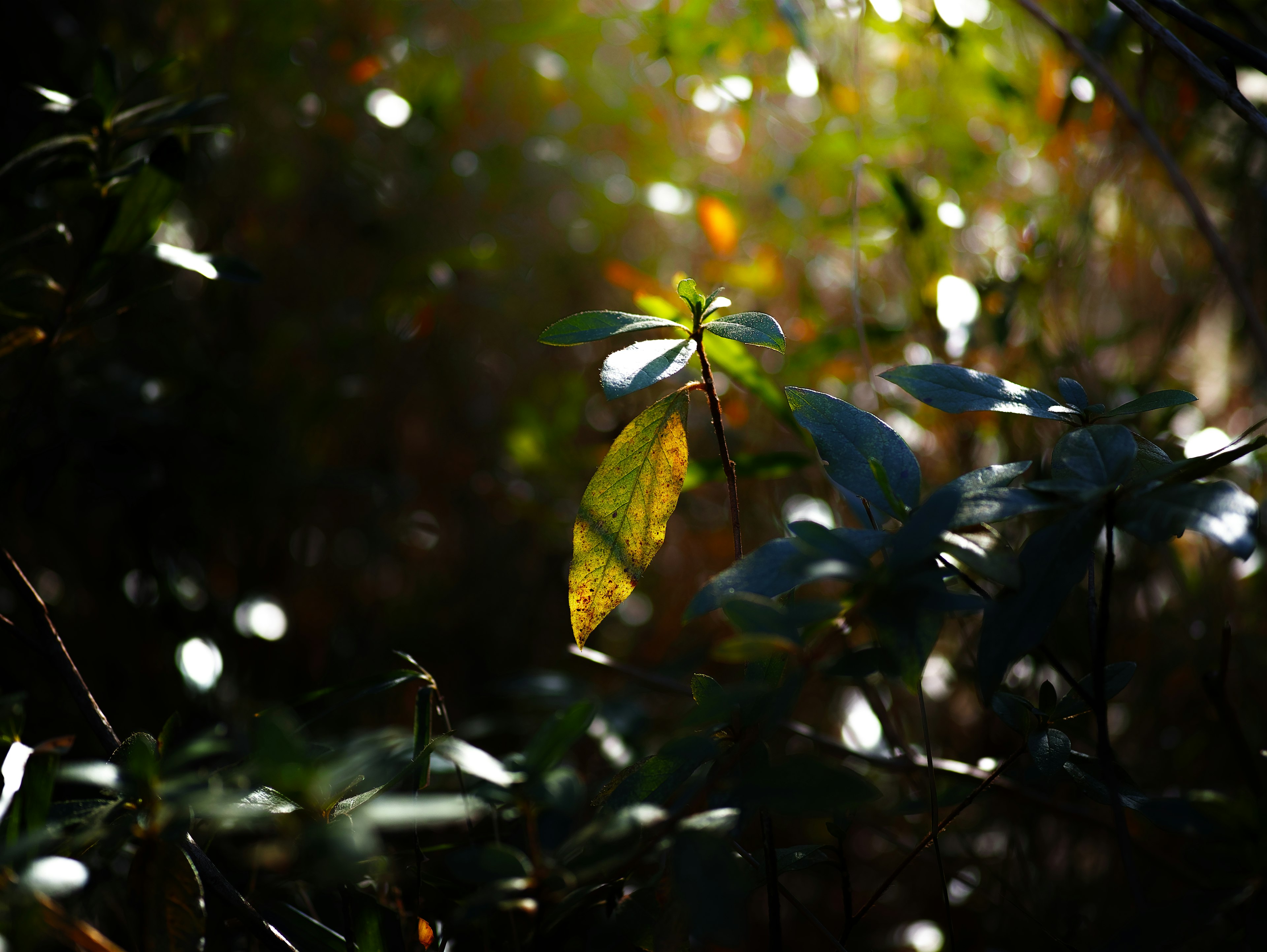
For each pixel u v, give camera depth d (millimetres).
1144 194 655
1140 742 587
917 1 614
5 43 579
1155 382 637
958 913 530
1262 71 402
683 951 360
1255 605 594
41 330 452
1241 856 353
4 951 330
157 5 696
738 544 382
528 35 688
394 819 326
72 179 457
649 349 365
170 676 609
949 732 633
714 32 627
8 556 416
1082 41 593
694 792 363
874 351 659
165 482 601
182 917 345
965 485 353
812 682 694
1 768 374
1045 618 341
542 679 612
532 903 341
